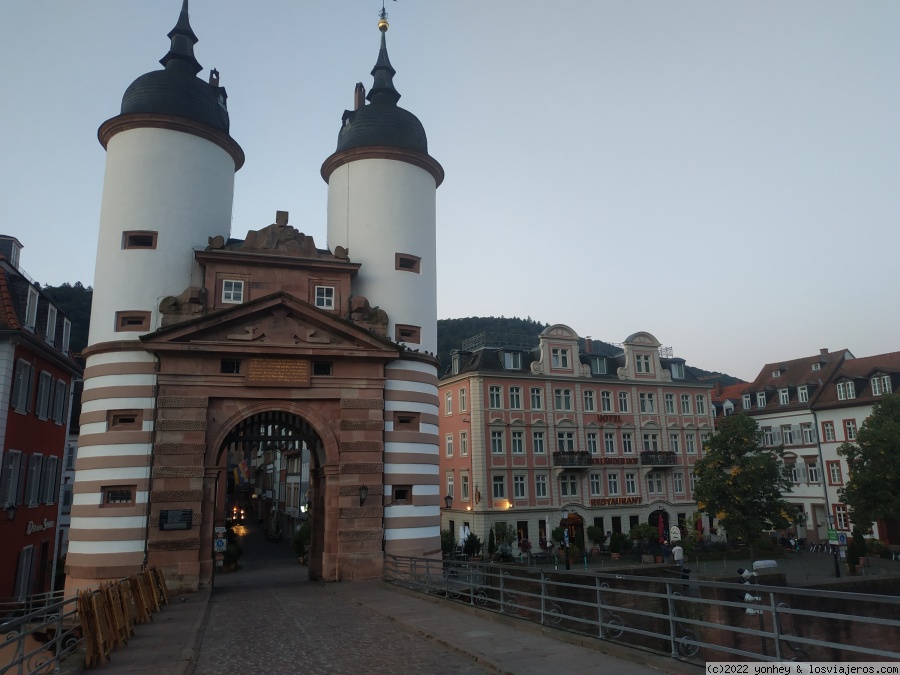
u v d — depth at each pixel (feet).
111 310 82.58
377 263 94.79
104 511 75.72
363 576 81.41
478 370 161.07
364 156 98.12
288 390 82.89
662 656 33.65
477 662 36.81
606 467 171.01
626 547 157.38
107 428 78.38
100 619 40.93
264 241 88.38
